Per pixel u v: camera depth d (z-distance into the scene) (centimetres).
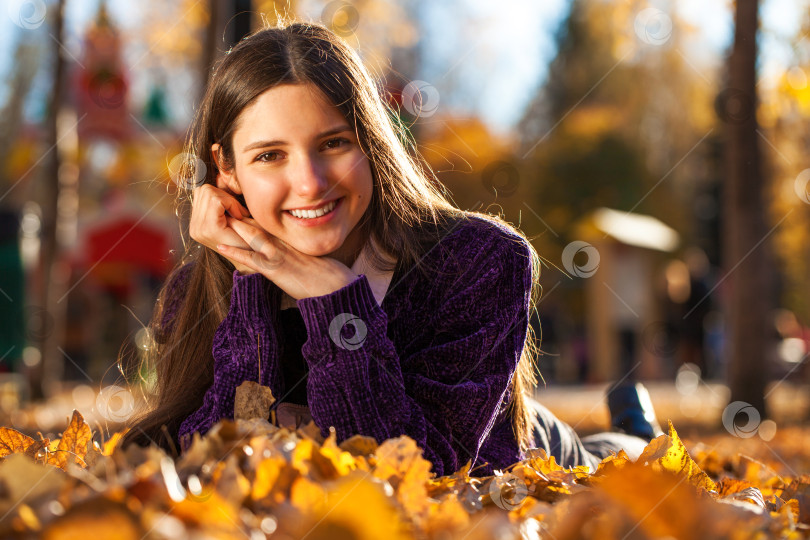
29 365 966
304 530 89
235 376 181
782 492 178
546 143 2189
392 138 191
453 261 190
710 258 2405
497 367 185
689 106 2116
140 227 1456
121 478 102
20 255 952
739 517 108
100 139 1328
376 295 189
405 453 115
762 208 744
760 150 732
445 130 1752
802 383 1227
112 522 85
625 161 2138
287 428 140
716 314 1596
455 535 100
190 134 207
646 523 104
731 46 707
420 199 198
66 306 1605
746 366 753
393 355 171
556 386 1512
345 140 179
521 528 102
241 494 99
